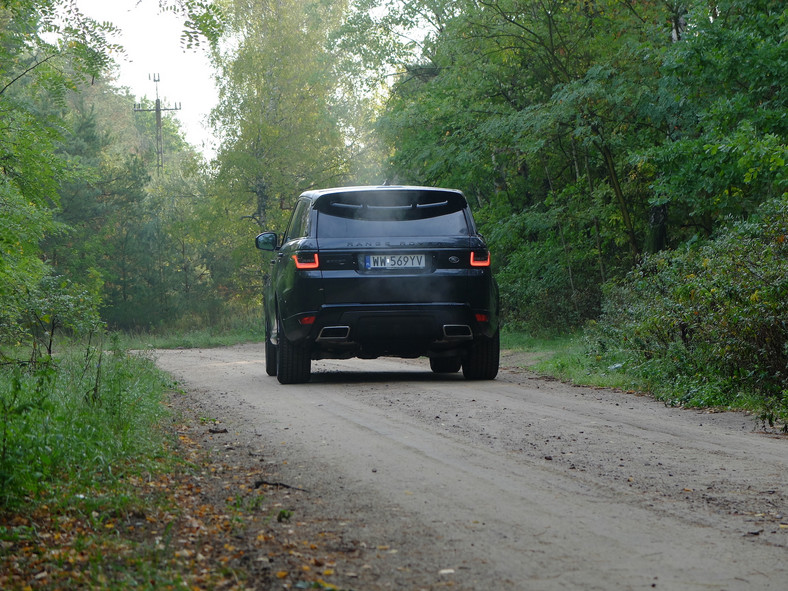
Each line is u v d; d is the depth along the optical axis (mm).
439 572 4039
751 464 6543
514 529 4758
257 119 37500
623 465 6480
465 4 26172
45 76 13211
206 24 10008
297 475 6125
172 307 40500
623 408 9680
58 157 14383
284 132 38250
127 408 8055
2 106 13375
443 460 6629
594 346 14484
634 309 13164
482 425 8289
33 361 11750
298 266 11344
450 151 26938
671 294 12320
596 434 7848
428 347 11703
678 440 7578
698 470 6316
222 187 38031
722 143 17094
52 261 38250
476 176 28359
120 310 39406
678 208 24203
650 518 4988
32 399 7137
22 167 13852
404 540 4555
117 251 40375
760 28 18891
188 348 32406
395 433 7816
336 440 7504
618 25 23219
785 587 3834
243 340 34844
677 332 12141
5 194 13086
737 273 10625
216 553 4297
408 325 11367
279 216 38312
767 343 10109
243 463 6551
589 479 6000
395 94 34875
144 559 4109
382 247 11320
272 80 37719
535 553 4324
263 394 11062
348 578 3945
